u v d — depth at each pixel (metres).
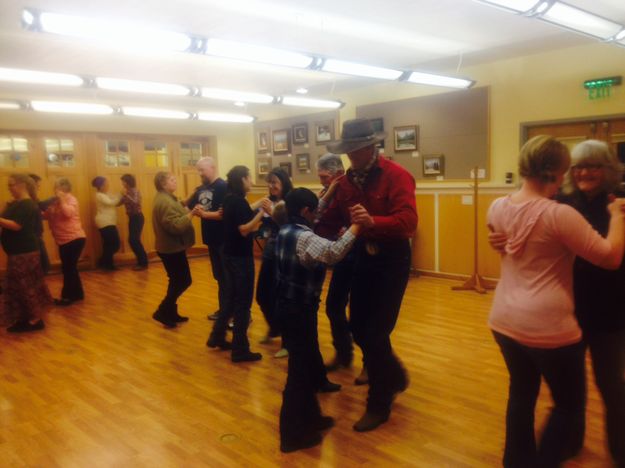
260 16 4.29
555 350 1.64
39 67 5.98
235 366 3.68
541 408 2.80
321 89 8.05
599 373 1.97
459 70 6.79
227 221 3.65
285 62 4.46
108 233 7.70
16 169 7.44
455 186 6.45
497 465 2.31
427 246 6.68
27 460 2.49
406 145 7.48
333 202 2.85
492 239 1.78
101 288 6.54
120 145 8.39
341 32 4.87
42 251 5.80
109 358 3.93
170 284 4.59
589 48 5.68
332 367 3.50
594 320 1.91
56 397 3.23
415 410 2.88
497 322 1.78
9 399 3.22
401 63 6.44
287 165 9.24
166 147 8.94
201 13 4.16
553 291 1.65
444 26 4.77
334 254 2.35
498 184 6.58
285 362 3.73
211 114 8.30
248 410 2.97
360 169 2.59
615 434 1.99
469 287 5.88
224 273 4.27
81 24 3.25
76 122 7.84
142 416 2.93
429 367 3.52
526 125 6.25
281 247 2.55
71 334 4.57
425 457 2.40
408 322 4.62
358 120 2.57
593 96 5.71
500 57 6.20
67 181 5.61
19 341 4.40
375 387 2.68
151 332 4.57
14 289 4.66
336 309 3.45
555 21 3.79
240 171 3.61
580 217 1.60
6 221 4.54
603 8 4.29
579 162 1.89
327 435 2.63
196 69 6.25
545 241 1.64
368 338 2.65
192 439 2.65
